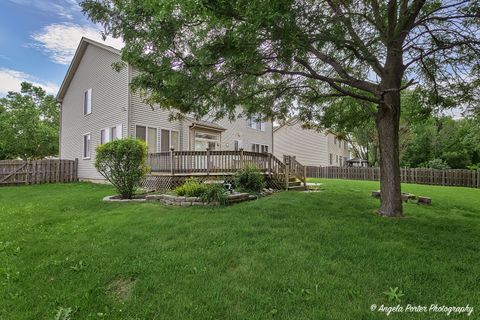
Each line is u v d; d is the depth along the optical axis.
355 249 4.41
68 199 9.63
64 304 3.05
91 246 4.70
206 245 4.62
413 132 25.84
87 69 17.64
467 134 23.28
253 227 5.55
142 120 14.62
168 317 2.76
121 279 3.61
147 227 5.66
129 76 14.19
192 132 17.11
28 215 7.14
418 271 3.64
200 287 3.29
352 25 6.45
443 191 14.27
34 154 25.77
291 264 3.85
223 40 4.84
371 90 6.88
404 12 6.19
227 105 7.68
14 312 2.92
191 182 9.50
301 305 2.90
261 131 23.67
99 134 16.19
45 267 3.96
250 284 3.34
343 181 19.33
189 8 4.09
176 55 6.03
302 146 30.17
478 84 7.26
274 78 8.48
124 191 9.42
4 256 4.39
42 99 30.42
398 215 6.88
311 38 5.09
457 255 4.25
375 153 29.75
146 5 4.51
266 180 12.41
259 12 4.00
